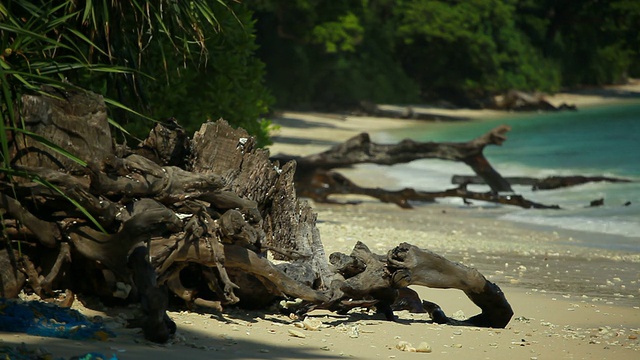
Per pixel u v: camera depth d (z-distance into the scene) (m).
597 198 33.91
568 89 129.50
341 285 11.47
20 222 9.40
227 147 11.93
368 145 31.20
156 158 11.37
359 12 87.19
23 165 9.76
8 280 9.52
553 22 125.62
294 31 74.06
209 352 8.75
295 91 85.19
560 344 11.36
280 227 12.25
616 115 89.62
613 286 17.09
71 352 7.93
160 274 9.85
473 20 103.81
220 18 19.34
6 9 10.68
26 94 10.02
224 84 20.22
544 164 46.12
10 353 7.55
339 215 28.20
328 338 10.35
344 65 90.62
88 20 12.57
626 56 138.12
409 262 11.59
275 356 8.94
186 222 10.10
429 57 103.62
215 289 10.48
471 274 11.90
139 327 9.30
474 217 29.77
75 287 10.09
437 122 82.81
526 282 17.05
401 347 10.16
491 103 102.06
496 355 10.33
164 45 17.70
